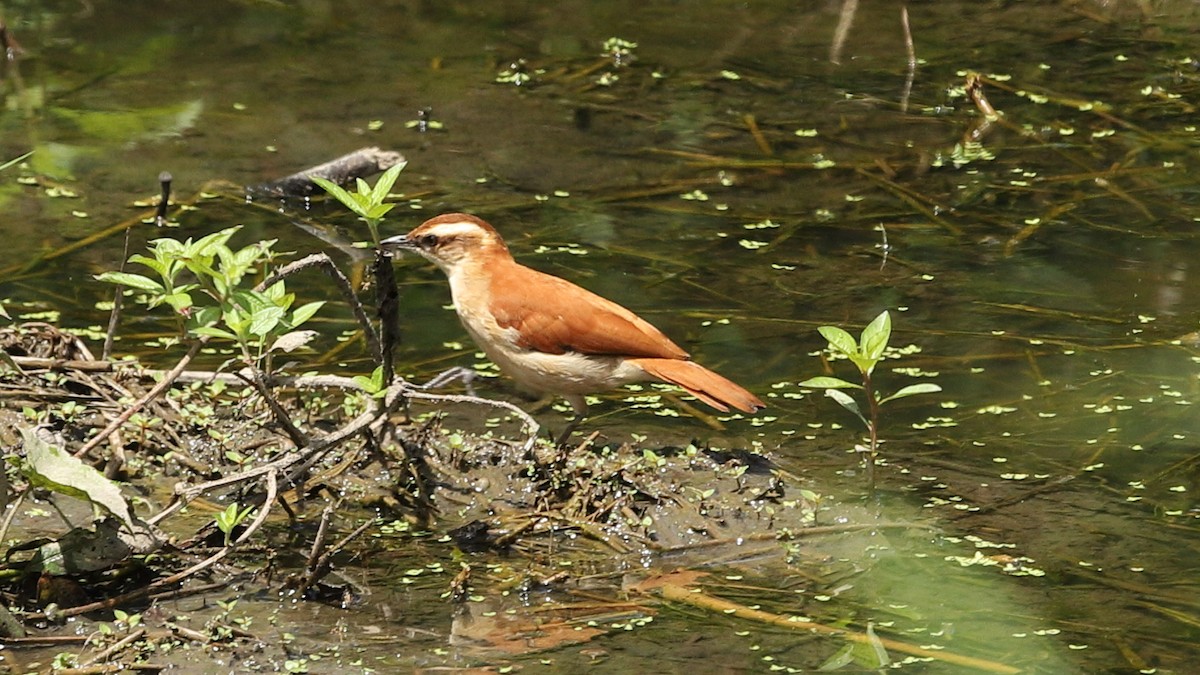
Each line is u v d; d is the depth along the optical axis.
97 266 14.10
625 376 10.73
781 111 19.03
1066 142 18.19
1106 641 8.83
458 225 11.07
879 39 21.91
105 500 8.48
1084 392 12.31
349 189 16.11
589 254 14.80
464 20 22.17
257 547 9.55
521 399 12.13
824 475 10.95
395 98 18.89
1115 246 15.30
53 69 19.44
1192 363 12.81
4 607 8.25
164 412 10.86
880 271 14.64
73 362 10.98
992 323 13.58
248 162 16.78
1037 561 9.82
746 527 10.16
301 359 12.45
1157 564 9.80
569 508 10.21
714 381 10.51
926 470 11.06
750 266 14.69
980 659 8.59
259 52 20.41
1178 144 18.11
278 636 8.55
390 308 9.98
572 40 21.45
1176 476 11.02
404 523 10.09
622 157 17.41
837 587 9.47
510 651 8.55
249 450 10.68
